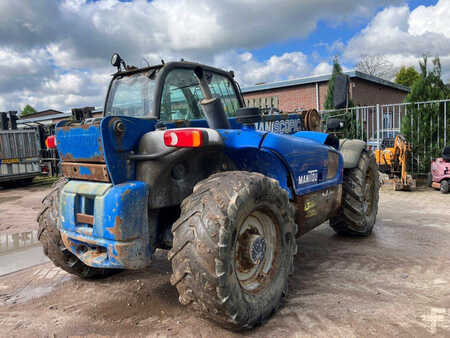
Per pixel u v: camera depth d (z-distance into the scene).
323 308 2.54
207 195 2.12
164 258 3.76
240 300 2.09
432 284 2.91
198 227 2.02
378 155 8.63
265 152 2.75
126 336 2.26
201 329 2.30
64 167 2.57
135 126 2.33
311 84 15.77
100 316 2.55
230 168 2.82
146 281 3.17
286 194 2.57
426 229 4.59
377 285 2.91
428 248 3.84
